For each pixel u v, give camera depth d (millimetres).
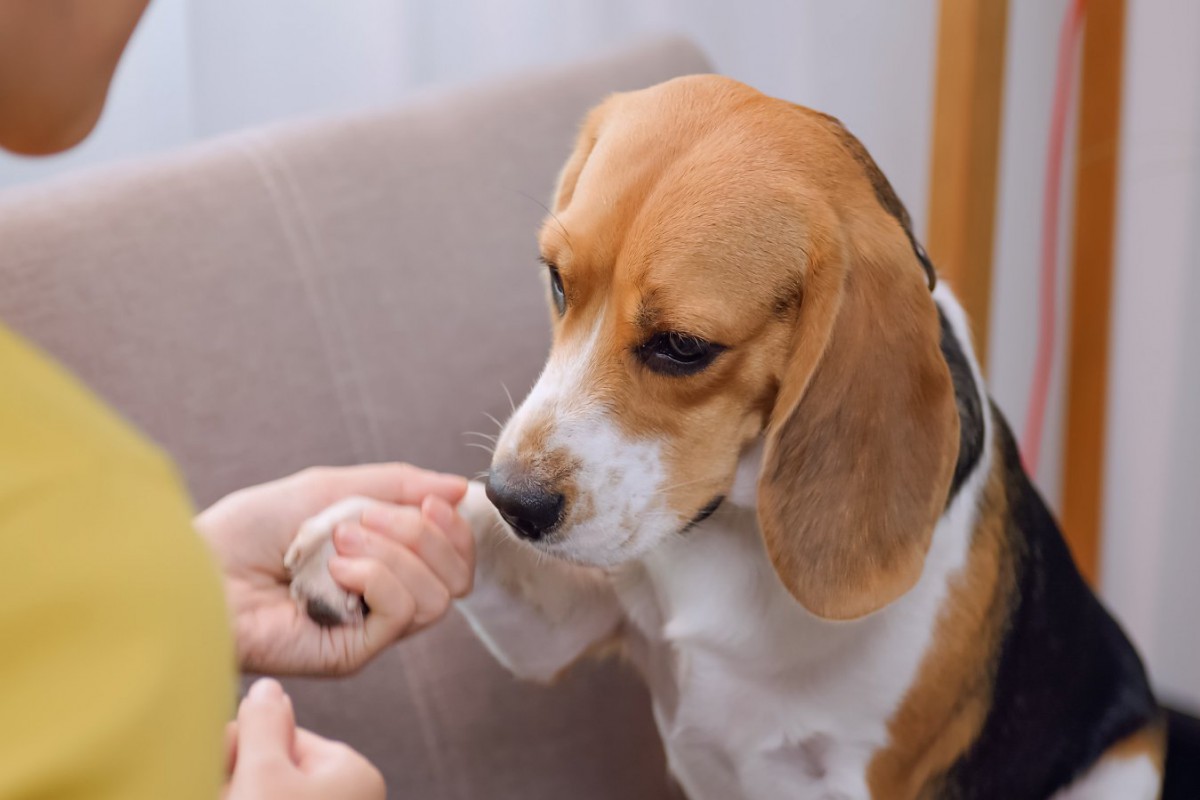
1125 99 1360
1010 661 952
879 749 935
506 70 1145
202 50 1247
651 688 1009
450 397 1039
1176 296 1443
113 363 977
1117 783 1003
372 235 1041
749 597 918
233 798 748
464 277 1052
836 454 841
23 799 513
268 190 1031
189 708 569
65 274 976
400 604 865
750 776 970
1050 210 1251
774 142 843
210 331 1000
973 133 1083
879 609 853
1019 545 962
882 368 838
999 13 1071
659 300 827
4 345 571
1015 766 970
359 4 1268
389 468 924
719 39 1421
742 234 829
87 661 536
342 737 1008
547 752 1046
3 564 523
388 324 1034
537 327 1062
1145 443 1500
